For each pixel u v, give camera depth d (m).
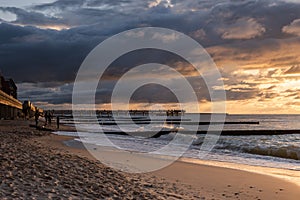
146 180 12.33
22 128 41.25
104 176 11.16
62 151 17.92
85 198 7.99
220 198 10.59
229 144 28.73
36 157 12.35
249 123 113.25
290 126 95.62
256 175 15.03
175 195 10.16
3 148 13.76
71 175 10.27
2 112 58.22
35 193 7.64
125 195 9.00
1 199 6.76
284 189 12.34
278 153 23.05
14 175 8.96
